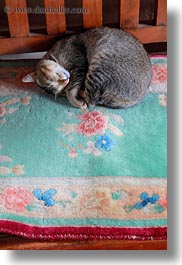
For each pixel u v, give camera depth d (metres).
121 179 1.61
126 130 1.73
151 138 1.71
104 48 1.75
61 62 1.82
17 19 1.82
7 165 1.66
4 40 1.87
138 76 1.74
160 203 1.56
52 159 1.67
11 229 1.53
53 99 1.82
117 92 1.73
